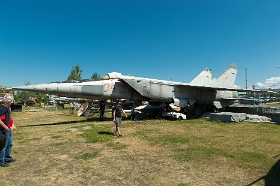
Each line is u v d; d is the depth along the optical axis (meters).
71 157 7.45
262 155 7.42
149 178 5.60
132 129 13.08
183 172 6.00
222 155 7.51
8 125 6.65
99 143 9.48
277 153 7.69
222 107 26.03
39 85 15.12
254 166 6.38
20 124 16.69
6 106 6.59
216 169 6.19
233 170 6.09
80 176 5.77
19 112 31.53
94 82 17.31
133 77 18.70
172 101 20.36
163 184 5.23
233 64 28.58
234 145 8.92
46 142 9.77
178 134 11.38
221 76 27.09
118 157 7.42
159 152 7.99
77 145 9.15
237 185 5.13
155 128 13.44
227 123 15.66
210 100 23.94
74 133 11.98
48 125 15.77
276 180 5.37
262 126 14.09
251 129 12.91
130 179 5.55
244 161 6.86
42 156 7.58
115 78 18.77
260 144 9.05
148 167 6.41
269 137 10.48
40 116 24.19
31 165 6.65
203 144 9.13
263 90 20.77
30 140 10.23
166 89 19.67
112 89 17.95
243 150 8.12
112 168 6.36
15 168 6.39
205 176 5.70
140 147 8.72
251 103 37.72
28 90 14.77
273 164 6.52
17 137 11.00
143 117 20.77
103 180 5.50
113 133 11.74
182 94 20.84
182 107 20.53
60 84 15.87
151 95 18.83
